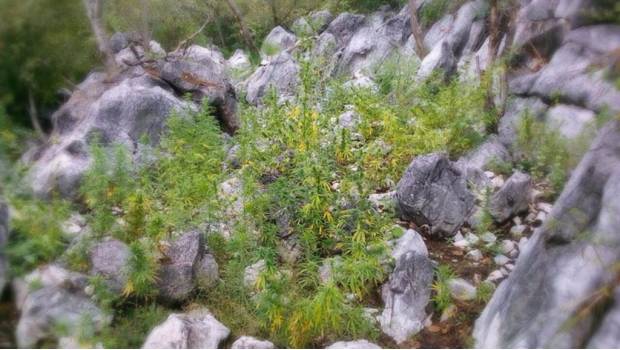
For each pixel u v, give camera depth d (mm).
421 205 2846
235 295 2537
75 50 5211
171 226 2721
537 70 3926
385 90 4746
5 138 3938
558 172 3000
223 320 2434
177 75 4770
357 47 6535
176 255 2553
